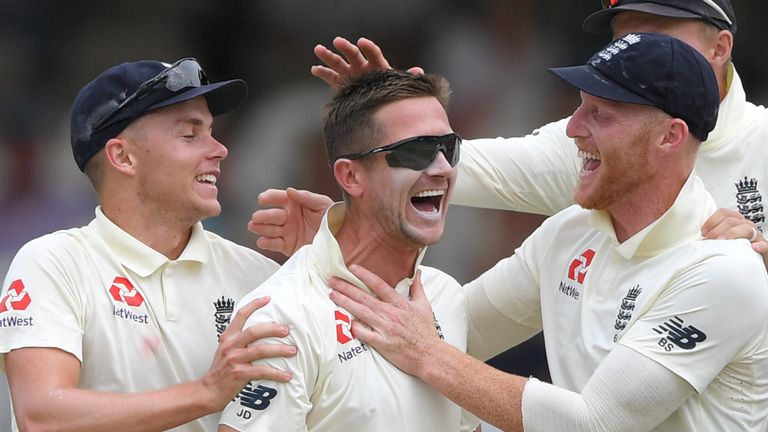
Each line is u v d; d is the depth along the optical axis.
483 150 16.69
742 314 12.59
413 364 12.73
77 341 12.85
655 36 13.18
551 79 34.44
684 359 12.59
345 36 35.78
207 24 35.69
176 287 13.55
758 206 15.63
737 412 12.99
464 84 34.06
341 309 12.72
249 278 14.14
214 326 13.66
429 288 13.84
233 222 31.11
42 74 34.50
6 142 32.78
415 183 12.55
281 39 35.75
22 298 12.88
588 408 12.70
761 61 36.31
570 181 16.53
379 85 12.70
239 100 13.99
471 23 35.06
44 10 34.91
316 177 31.78
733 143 15.71
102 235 13.46
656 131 12.98
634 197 13.27
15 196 32.03
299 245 14.59
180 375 13.32
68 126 33.91
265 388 12.08
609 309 13.30
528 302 14.61
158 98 13.27
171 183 13.35
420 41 35.34
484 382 12.83
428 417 12.85
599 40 34.78
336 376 12.39
